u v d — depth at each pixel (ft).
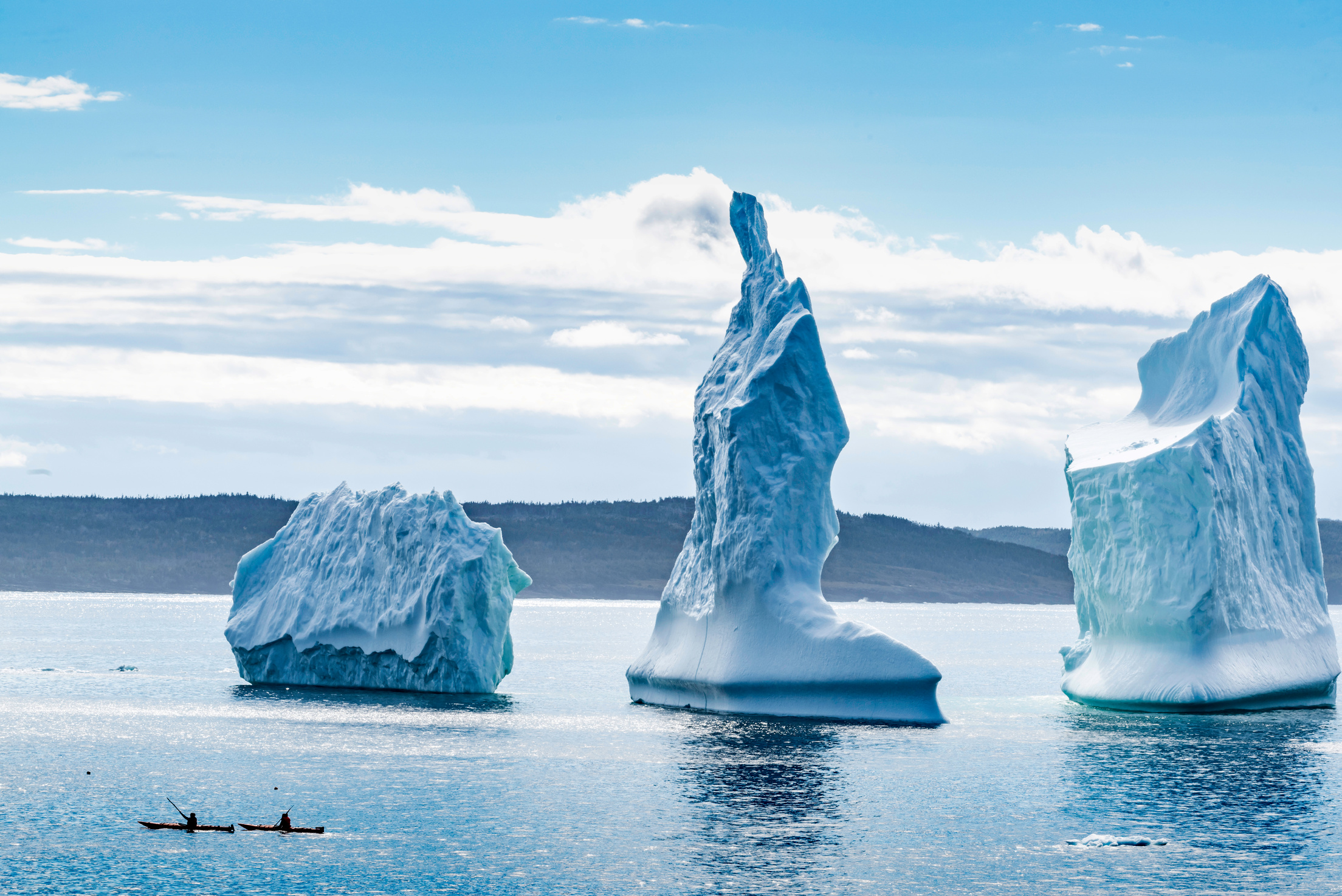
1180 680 255.29
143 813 174.50
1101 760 211.20
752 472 247.29
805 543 249.75
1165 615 256.73
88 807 177.78
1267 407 277.64
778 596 246.88
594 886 142.20
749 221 276.41
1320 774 200.54
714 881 144.25
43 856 152.66
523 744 227.61
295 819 171.22
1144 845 158.71
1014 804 180.04
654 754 215.31
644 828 166.71
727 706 252.42
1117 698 265.75
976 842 160.76
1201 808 177.68
